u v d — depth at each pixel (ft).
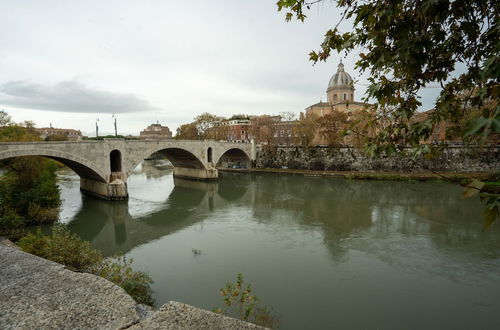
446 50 10.85
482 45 9.62
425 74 11.10
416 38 9.70
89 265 36.50
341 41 12.47
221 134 296.10
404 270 50.08
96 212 93.56
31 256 12.76
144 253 59.82
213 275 48.85
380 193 116.37
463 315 37.88
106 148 105.09
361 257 55.57
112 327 7.96
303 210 92.58
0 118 132.46
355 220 80.23
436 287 44.68
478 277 47.44
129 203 106.73
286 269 50.85
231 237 68.33
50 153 86.63
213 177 162.91
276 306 39.75
